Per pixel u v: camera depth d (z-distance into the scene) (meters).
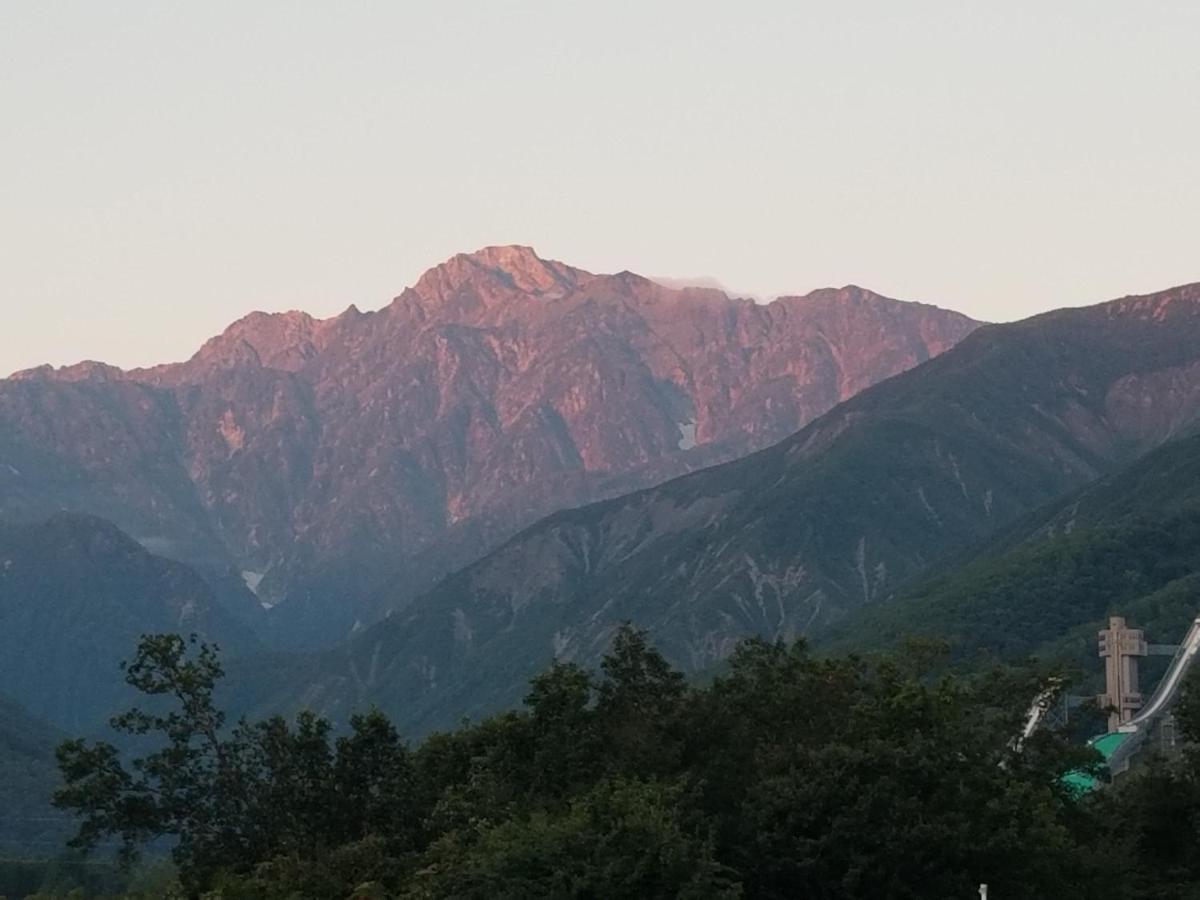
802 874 66.31
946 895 66.06
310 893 65.69
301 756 75.25
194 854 72.62
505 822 65.19
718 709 72.44
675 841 60.59
